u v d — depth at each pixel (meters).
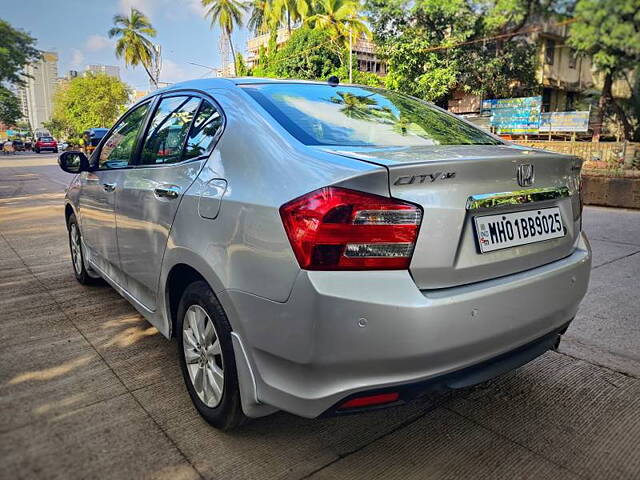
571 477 1.97
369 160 1.76
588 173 9.84
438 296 1.72
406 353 1.67
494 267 1.92
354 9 26.19
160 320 2.65
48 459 2.02
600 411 2.44
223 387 2.10
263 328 1.83
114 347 3.08
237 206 1.95
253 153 2.04
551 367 2.89
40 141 44.59
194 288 2.24
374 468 2.02
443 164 1.73
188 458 2.05
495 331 1.86
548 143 11.73
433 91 15.37
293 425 2.31
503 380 2.75
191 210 2.22
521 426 2.32
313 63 26.75
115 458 2.04
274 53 30.94
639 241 6.12
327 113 2.35
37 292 4.12
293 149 1.93
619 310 3.75
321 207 1.66
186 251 2.21
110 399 2.49
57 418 2.31
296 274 1.70
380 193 1.67
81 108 47.72
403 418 2.39
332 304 1.63
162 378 2.70
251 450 2.12
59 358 2.93
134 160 3.04
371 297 1.63
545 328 2.10
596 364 2.92
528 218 2.07
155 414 2.36
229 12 35.84
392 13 14.84
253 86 2.49
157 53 34.34
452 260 1.78
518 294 1.93
